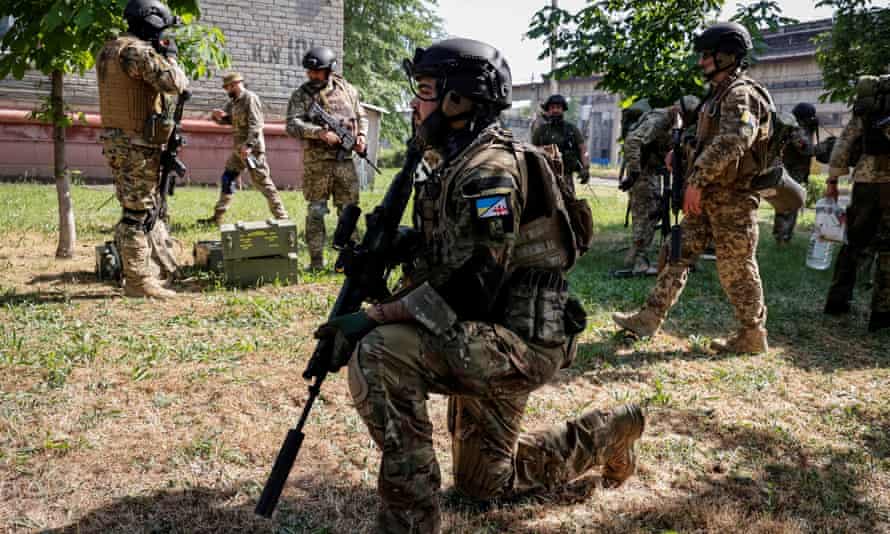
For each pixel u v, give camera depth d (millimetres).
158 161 5484
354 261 2115
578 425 2680
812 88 30578
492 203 1877
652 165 7000
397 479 1991
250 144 8508
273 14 15867
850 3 9539
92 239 7797
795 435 3486
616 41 7945
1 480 2771
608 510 2723
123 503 2650
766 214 13695
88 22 5070
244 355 4273
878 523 2719
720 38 4309
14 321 4754
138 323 4871
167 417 3387
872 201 5398
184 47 6559
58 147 6684
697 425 3582
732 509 2742
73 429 3211
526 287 2078
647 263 7145
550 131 8312
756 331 4707
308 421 3402
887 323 5293
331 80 6691
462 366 1963
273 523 2561
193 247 7277
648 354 4691
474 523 2582
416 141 2129
